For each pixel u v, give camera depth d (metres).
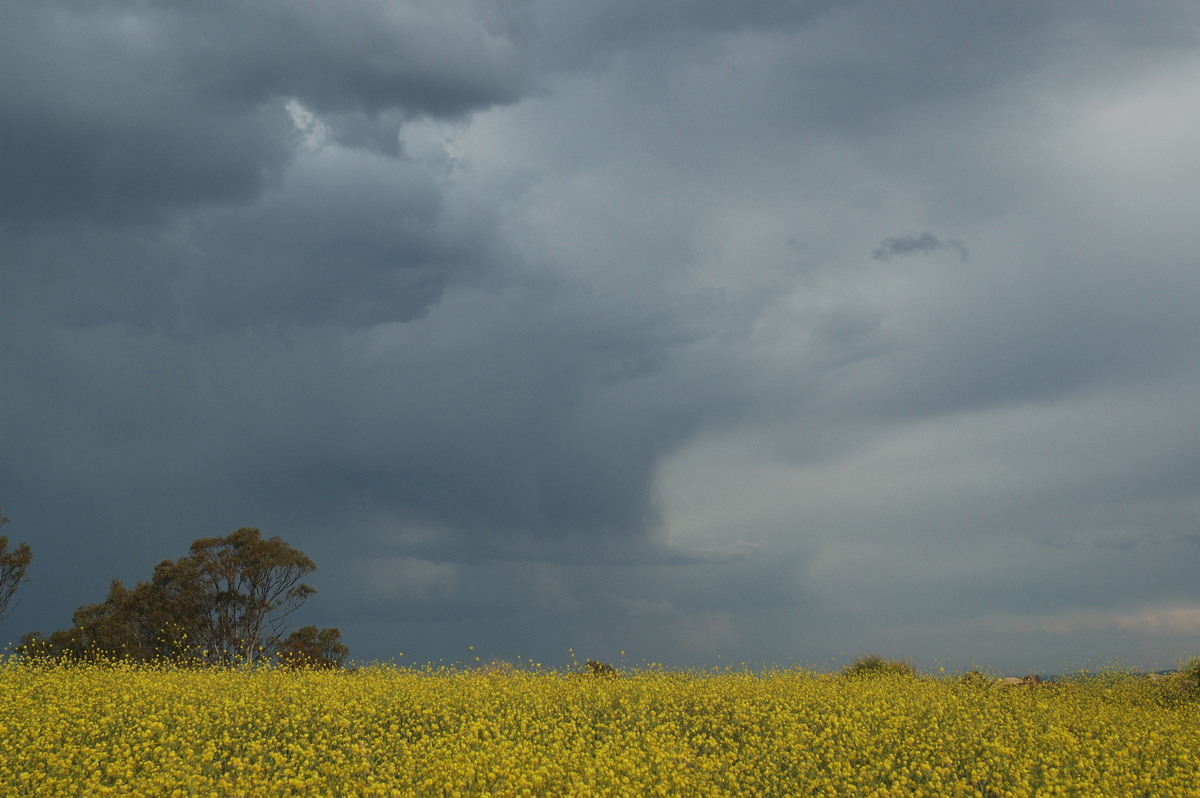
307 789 12.69
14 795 11.81
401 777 13.40
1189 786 13.67
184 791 12.07
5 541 42.66
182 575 44.94
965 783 13.66
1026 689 23.09
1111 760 14.75
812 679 24.70
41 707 16.23
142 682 19.20
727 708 18.91
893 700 19.98
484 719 17.06
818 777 14.33
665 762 14.05
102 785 11.96
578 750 14.77
